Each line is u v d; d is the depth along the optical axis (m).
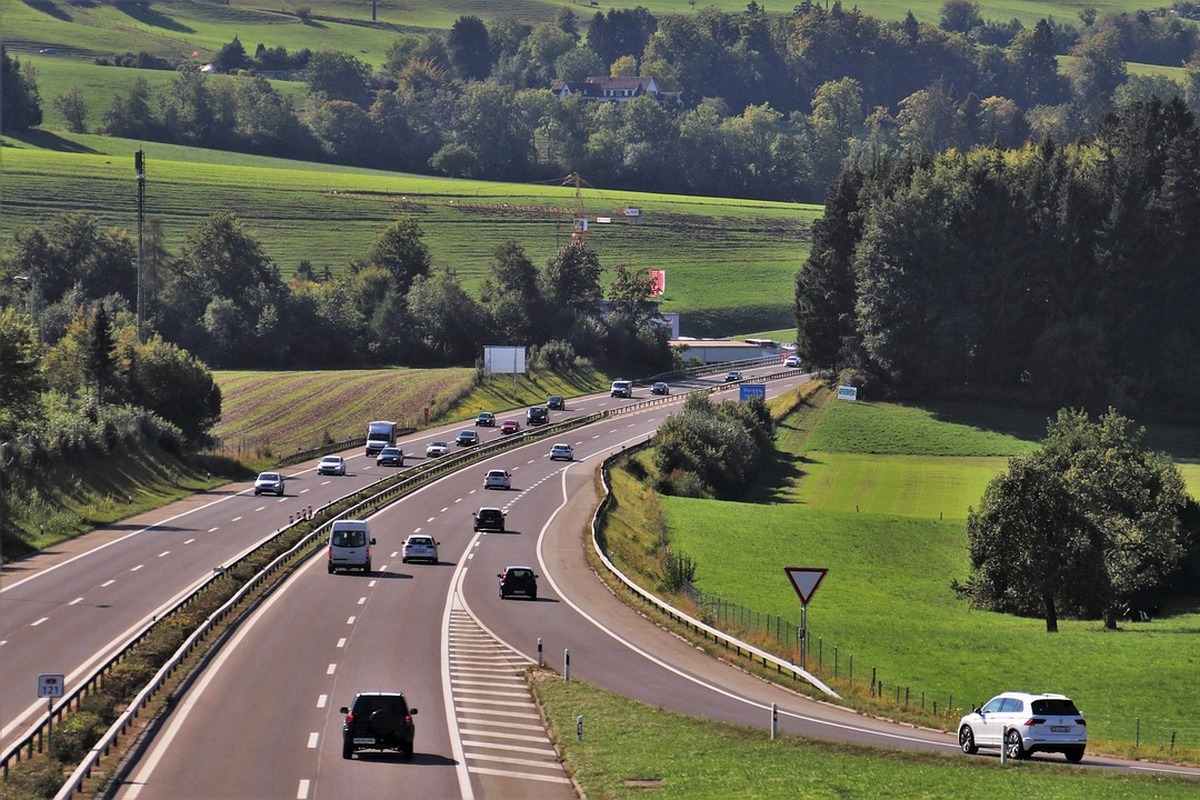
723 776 156.62
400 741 162.50
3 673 199.88
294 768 156.25
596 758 164.25
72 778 139.38
